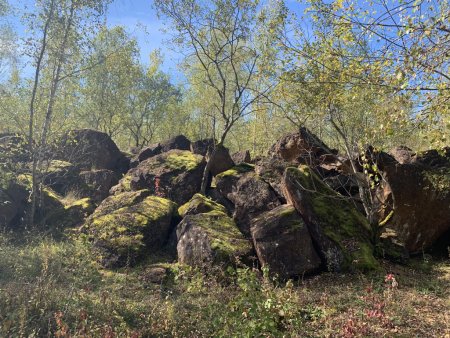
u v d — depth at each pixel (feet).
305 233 35.45
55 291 26.86
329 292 30.99
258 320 21.42
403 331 23.49
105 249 38.32
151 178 53.26
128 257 36.91
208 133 123.95
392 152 49.42
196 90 98.43
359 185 45.42
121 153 70.59
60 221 48.91
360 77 24.32
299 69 33.22
